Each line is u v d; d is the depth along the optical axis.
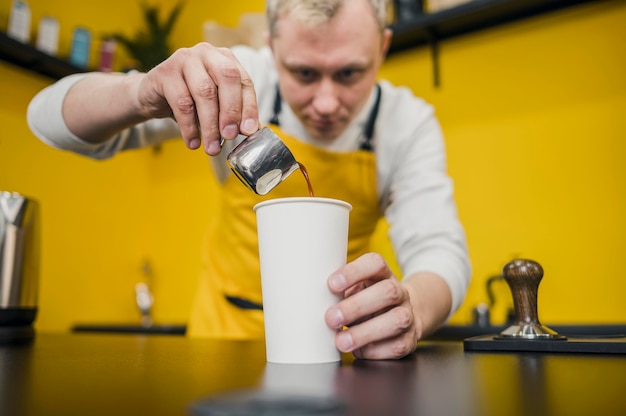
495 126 2.22
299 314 0.55
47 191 2.60
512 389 0.37
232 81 0.62
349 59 0.99
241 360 0.58
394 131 1.27
